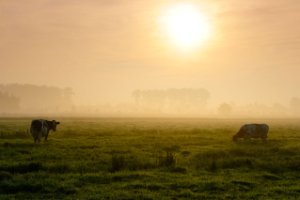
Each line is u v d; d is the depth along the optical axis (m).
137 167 19.38
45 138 31.45
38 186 14.79
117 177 16.88
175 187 15.51
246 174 18.53
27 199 13.12
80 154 23.53
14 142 29.34
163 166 20.00
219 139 35.38
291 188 15.62
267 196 14.23
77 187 15.04
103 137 36.03
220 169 19.84
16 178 15.98
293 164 20.92
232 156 23.86
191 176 17.59
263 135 35.03
